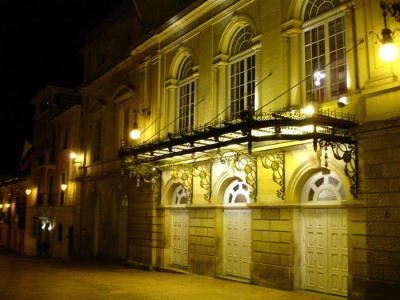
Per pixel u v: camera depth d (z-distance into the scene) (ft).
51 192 115.03
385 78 35.99
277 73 46.88
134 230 69.92
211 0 57.26
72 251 95.66
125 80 80.94
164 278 53.98
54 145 117.50
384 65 36.32
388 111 35.81
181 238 61.46
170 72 66.64
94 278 54.34
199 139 45.14
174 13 66.69
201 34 60.13
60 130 113.39
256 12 51.06
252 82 51.70
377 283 34.63
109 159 83.71
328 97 42.52
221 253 52.95
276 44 47.50
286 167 44.29
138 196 69.82
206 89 57.82
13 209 151.02
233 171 50.90
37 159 125.70
